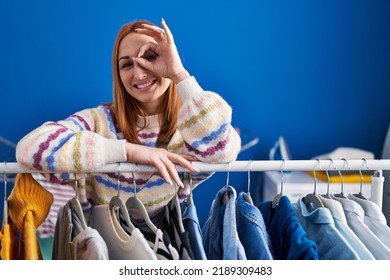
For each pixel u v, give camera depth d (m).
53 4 2.90
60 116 3.01
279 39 3.05
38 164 1.09
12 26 2.90
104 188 1.40
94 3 2.92
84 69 2.98
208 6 2.98
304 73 3.10
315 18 3.04
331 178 2.69
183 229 1.04
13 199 1.10
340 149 3.01
